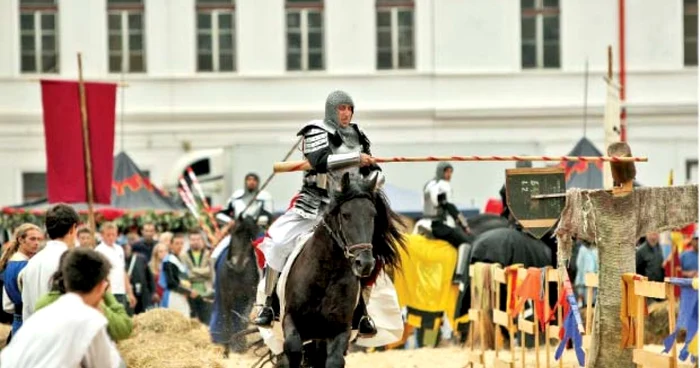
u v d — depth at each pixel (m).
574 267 31.98
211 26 60.91
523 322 22.34
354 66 60.84
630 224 18.42
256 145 45.53
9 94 60.41
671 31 60.53
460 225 31.62
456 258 31.20
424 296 31.23
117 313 16.58
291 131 60.62
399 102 60.81
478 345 29.28
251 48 60.78
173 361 22.69
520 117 60.66
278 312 18.89
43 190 60.75
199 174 59.12
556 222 19.53
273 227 19.00
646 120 60.41
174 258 32.91
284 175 45.31
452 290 31.20
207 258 34.28
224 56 60.94
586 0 60.62
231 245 28.94
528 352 27.50
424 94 60.78
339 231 17.45
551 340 28.88
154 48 60.62
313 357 18.97
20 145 60.50
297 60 60.94
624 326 18.28
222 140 60.50
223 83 60.72
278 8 60.81
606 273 18.45
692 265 35.38
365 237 17.16
